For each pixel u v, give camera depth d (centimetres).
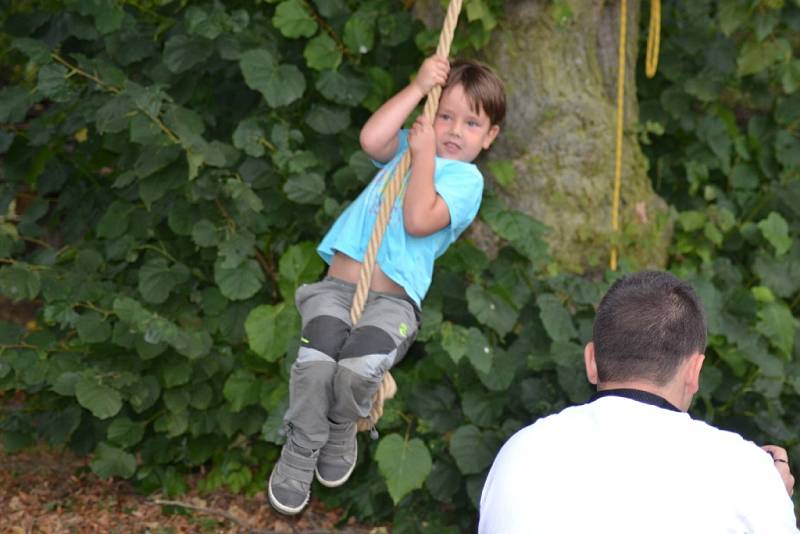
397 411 714
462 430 688
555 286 723
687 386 338
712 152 890
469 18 726
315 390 441
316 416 442
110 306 761
